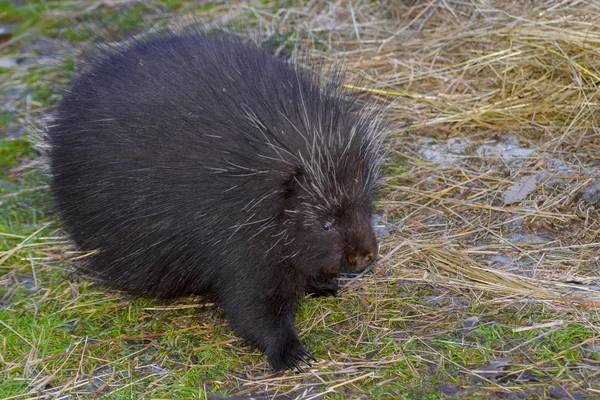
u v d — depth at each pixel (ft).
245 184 19.12
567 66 28.71
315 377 18.78
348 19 33.83
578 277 20.86
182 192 19.67
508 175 25.44
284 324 19.65
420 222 24.02
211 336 20.67
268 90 20.25
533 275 21.20
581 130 26.68
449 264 22.02
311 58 29.07
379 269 22.16
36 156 27.81
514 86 28.60
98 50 25.25
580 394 17.26
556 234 22.81
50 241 24.71
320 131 19.27
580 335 18.89
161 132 20.03
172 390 18.62
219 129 19.61
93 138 20.95
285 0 35.76
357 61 31.09
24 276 23.62
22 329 21.04
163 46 22.38
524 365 18.24
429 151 27.02
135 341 20.62
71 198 21.66
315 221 18.94
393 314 20.53
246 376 19.16
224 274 19.80
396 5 33.81
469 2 32.40
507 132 27.45
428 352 19.02
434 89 29.60
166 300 21.95
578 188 24.14
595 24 28.78
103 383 19.13
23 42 37.55
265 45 31.22
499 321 19.76
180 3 37.86
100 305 22.11
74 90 22.74
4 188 27.71
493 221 23.66
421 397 17.62
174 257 20.47
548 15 30.30
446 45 31.12
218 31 27.73
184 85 20.53
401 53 31.32
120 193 20.47
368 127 20.47
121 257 21.16
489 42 30.40
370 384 18.31
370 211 19.62
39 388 19.01
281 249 19.30
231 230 19.35
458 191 25.16
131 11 37.68
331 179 18.81
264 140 19.29
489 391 17.61
